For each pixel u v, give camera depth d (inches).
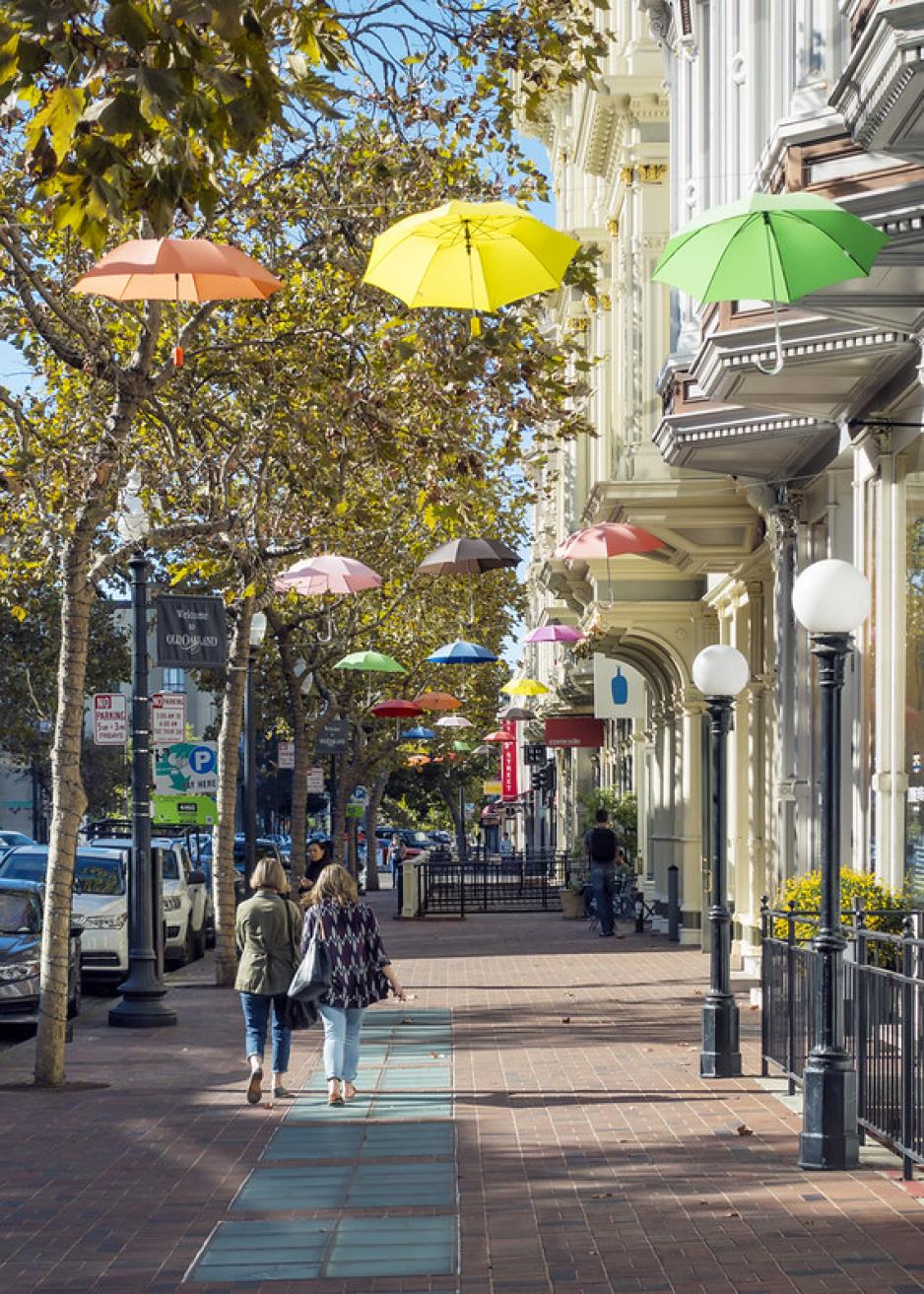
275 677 1923.0
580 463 1400.1
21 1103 576.4
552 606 1782.7
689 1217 380.2
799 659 809.5
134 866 829.8
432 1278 338.6
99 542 879.1
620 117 1045.2
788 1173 423.5
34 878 1074.1
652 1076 591.5
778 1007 560.7
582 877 1656.0
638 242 1007.6
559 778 2699.3
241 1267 352.2
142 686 854.5
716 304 580.1
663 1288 324.5
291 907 571.2
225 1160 464.1
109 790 2883.9
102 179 315.3
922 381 527.2
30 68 303.9
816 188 479.2
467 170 653.9
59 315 615.2
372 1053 674.8
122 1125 524.1
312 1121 523.8
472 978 997.2
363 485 924.0
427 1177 433.7
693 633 1174.3
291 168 689.6
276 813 3395.7
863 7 439.5
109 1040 762.8
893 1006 421.4
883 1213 378.3
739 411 697.0
